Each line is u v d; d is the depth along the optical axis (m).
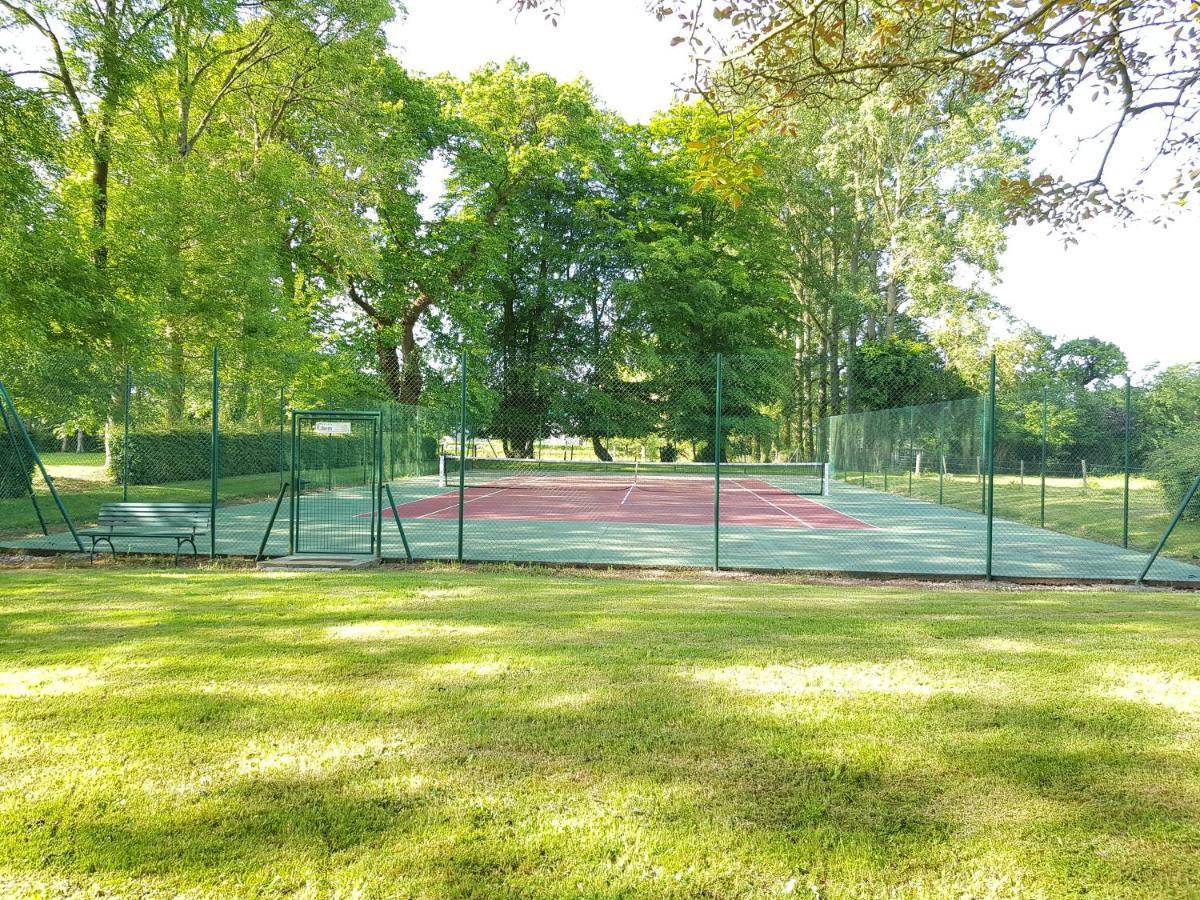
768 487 33.97
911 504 25.44
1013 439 21.39
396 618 6.68
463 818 3.20
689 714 4.30
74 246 18.97
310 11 25.59
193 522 11.50
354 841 3.04
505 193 38.53
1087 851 3.00
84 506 17.52
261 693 4.63
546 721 4.21
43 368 15.28
